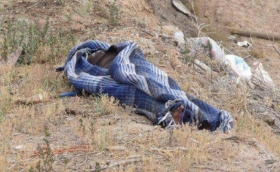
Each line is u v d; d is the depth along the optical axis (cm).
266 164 1073
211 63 1862
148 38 1923
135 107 1284
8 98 1282
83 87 1341
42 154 992
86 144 1086
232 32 3105
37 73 1489
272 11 3344
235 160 1074
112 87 1308
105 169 998
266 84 1891
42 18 1950
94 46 1498
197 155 1059
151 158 1034
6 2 2034
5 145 1068
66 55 1659
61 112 1241
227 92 1655
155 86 1264
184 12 2938
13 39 1639
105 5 2189
